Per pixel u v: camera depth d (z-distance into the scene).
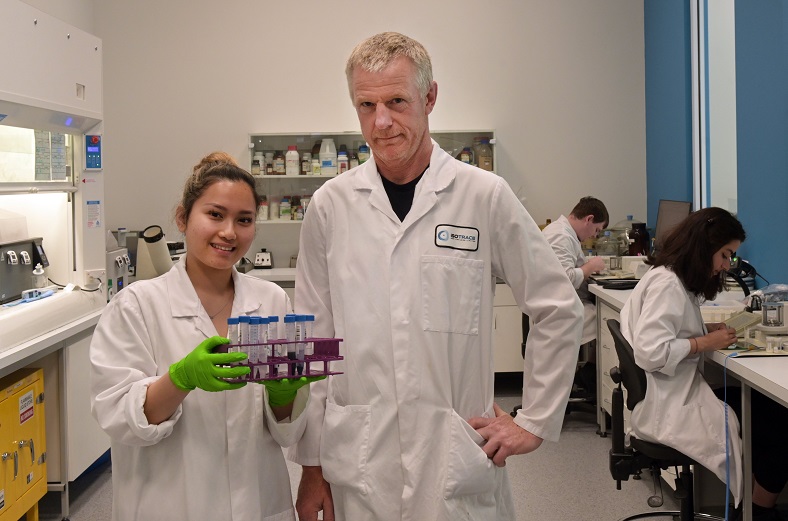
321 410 1.66
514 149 5.91
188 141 5.84
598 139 5.91
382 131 1.47
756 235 3.99
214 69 5.81
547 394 1.57
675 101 5.28
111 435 1.42
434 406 1.54
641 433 2.76
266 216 5.79
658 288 2.74
